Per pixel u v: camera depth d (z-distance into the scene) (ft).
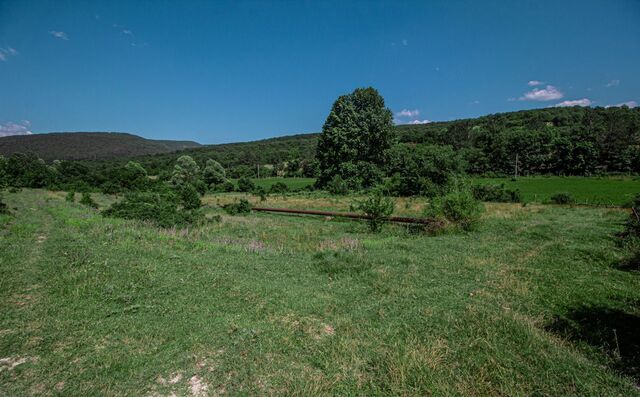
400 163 162.61
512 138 246.06
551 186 162.40
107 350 14.43
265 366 13.48
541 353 14.74
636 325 18.12
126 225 46.26
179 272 25.86
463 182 56.08
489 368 13.50
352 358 14.01
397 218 58.54
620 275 27.17
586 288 23.80
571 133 250.57
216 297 20.74
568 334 17.01
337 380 12.66
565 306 20.56
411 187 132.77
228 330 16.35
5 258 27.73
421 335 16.29
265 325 16.98
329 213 73.36
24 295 20.42
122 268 25.59
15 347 14.49
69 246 32.14
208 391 12.06
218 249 35.22
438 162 126.31
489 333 16.26
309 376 12.89
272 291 22.09
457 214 49.70
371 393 12.07
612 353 15.21
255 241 41.60
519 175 234.79
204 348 14.75
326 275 26.71
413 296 21.74
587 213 72.95
